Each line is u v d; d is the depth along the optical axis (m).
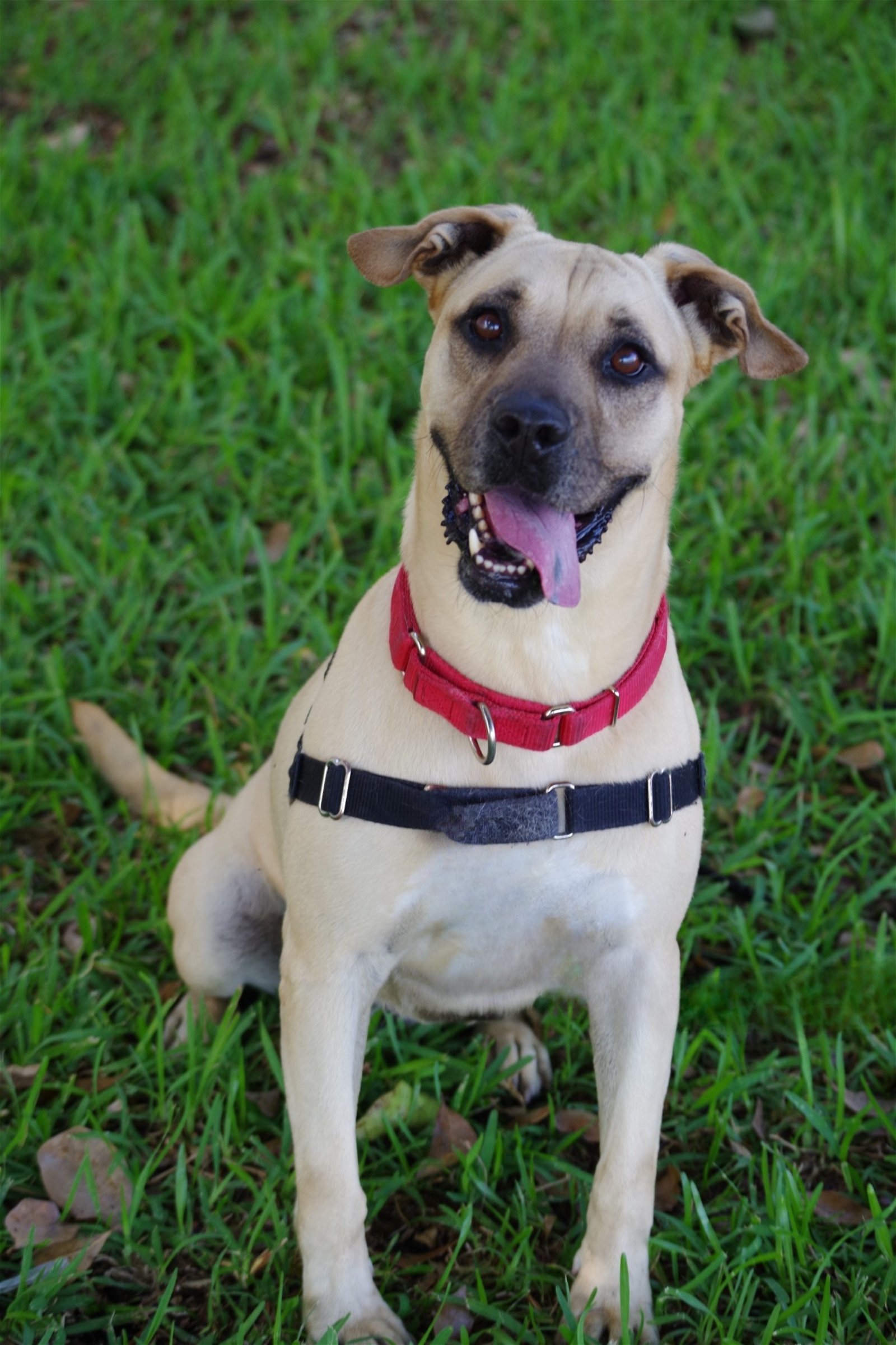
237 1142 1.33
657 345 1.23
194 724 1.72
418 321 2.08
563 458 1.17
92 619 1.75
